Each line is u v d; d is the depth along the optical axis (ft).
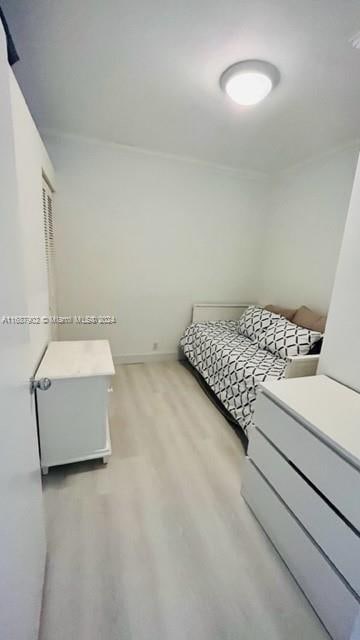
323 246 8.77
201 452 6.07
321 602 3.27
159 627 3.17
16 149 3.78
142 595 3.46
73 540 4.06
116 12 3.93
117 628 3.14
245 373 6.63
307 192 9.29
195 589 3.56
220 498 4.93
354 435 3.21
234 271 11.51
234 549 4.08
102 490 4.97
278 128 7.15
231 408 6.97
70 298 9.60
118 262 9.85
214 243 10.91
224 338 9.20
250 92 5.24
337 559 3.06
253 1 3.68
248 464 4.71
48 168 6.70
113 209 9.31
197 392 8.79
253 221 11.19
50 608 3.26
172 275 10.69
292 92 5.60
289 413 3.85
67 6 3.84
